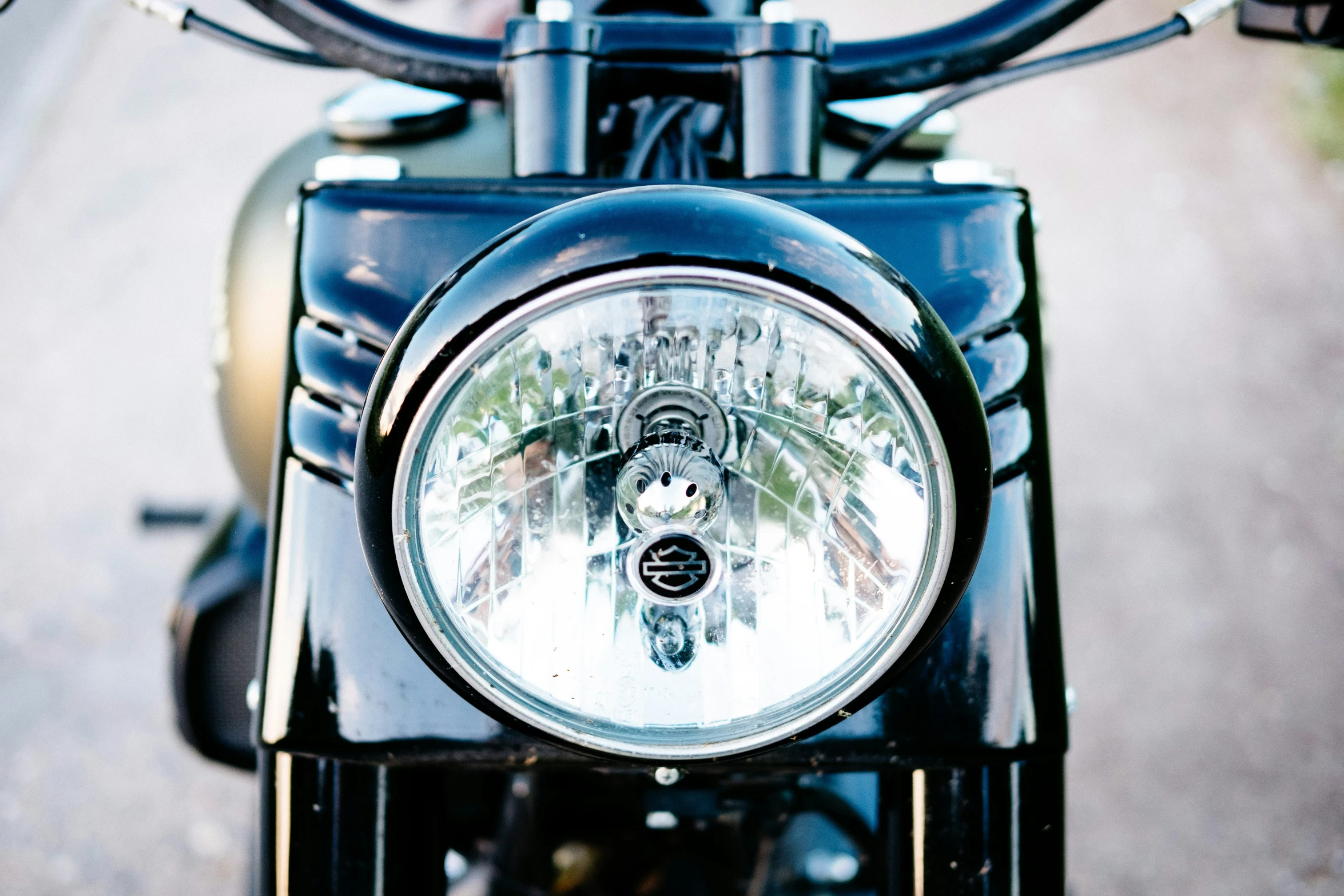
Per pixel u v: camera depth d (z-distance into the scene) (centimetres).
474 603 66
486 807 112
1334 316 258
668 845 100
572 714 66
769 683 68
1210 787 182
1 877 165
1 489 217
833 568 68
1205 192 288
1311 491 224
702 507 61
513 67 84
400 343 62
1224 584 209
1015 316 78
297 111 304
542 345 63
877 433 65
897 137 95
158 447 226
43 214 275
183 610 116
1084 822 178
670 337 63
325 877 76
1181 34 92
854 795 107
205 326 249
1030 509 77
